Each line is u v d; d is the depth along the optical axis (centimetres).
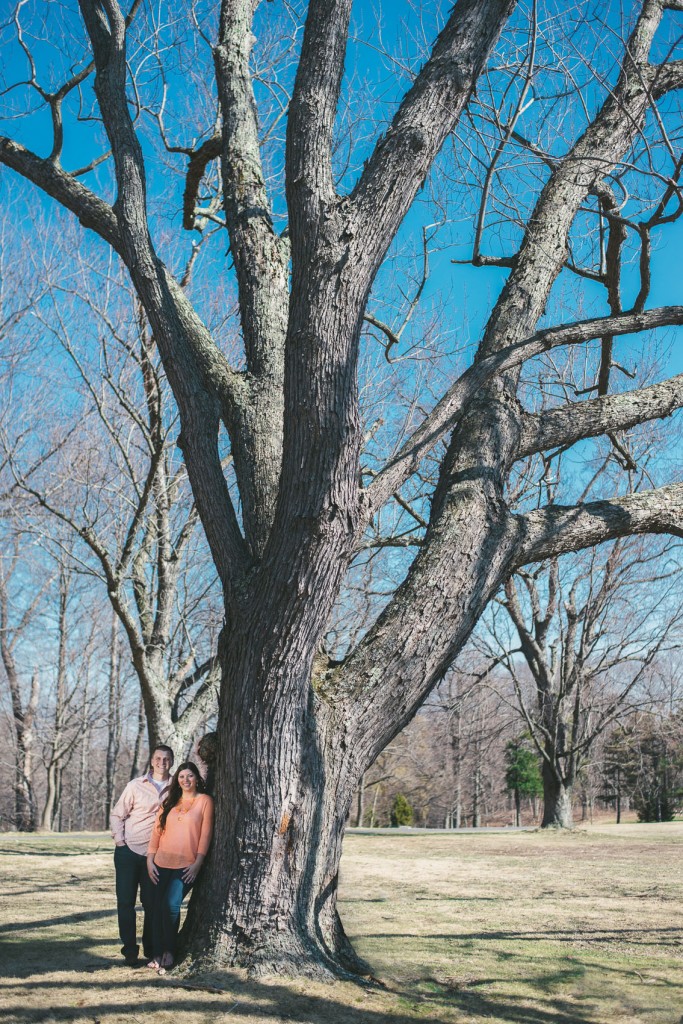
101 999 450
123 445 1371
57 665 3425
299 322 480
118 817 568
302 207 486
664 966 587
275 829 516
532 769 5244
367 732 557
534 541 600
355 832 2489
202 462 575
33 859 1338
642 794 3931
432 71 526
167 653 1496
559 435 657
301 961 501
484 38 541
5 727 4172
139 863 561
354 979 498
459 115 532
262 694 516
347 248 478
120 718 3634
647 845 1802
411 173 500
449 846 1808
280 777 518
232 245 669
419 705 577
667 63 737
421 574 577
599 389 852
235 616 535
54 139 702
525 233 710
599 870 1297
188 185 798
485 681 2370
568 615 2281
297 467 489
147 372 1207
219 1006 436
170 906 525
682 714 2328
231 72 685
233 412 627
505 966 575
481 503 596
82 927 695
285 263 681
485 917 814
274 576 504
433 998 477
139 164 641
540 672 2325
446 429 562
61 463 1525
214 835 536
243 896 514
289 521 496
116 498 1448
